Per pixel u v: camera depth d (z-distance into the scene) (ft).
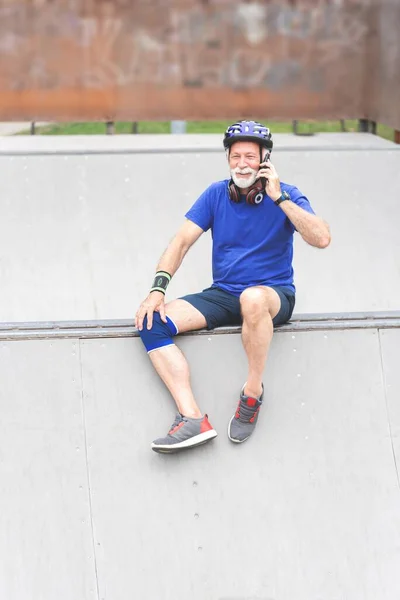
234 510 14.96
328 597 14.60
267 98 27.66
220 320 15.47
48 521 14.70
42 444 15.11
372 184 22.84
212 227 15.34
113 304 19.76
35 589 14.32
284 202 14.39
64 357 15.55
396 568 14.84
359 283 20.56
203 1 26.76
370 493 15.26
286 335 15.83
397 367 16.03
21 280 20.12
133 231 21.34
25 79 26.81
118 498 14.90
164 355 15.01
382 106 27.25
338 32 27.27
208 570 14.61
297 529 14.93
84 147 25.86
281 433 15.43
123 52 26.91
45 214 21.56
